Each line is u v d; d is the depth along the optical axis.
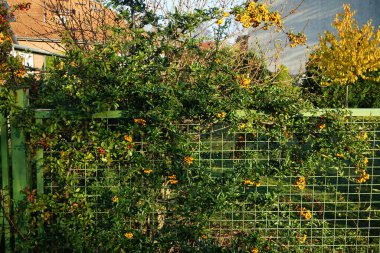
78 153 3.55
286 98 3.65
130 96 3.57
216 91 3.66
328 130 3.62
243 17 5.02
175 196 3.71
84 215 3.60
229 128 3.65
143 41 4.17
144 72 3.75
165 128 3.56
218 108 3.51
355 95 12.86
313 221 3.94
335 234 4.05
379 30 13.91
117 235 3.62
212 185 3.64
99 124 3.52
